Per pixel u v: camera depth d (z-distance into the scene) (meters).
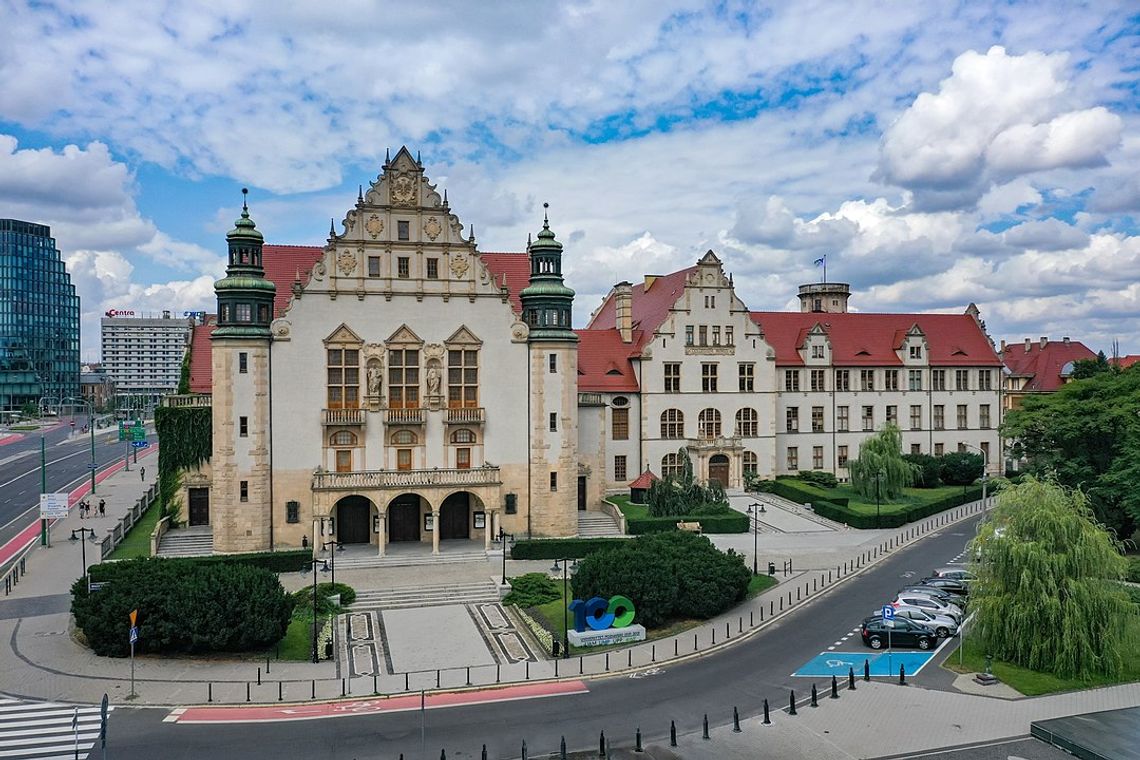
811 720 36.69
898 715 37.12
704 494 78.38
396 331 69.75
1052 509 43.06
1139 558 61.22
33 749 33.66
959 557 67.25
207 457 73.19
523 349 72.75
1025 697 39.06
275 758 33.12
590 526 76.25
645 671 43.22
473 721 36.88
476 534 73.06
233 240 66.69
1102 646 41.16
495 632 49.78
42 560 65.12
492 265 82.94
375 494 67.38
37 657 44.47
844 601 55.34
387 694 40.03
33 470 122.94
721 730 35.75
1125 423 67.12
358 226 68.81
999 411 105.06
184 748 34.00
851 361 99.56
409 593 57.72
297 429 67.88
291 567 63.56
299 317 67.88
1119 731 34.19
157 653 45.06
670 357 90.06
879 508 80.56
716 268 91.50
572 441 73.44
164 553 66.12
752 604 54.53
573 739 35.00
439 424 70.81
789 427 97.62
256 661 44.44
